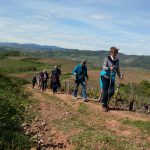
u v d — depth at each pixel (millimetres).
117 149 9141
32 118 12250
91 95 24125
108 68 14414
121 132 11117
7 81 19484
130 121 12445
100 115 13609
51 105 15188
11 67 131375
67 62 174625
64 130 10672
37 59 190500
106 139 9609
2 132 9500
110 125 12086
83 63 18141
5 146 8938
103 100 14430
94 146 9227
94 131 10469
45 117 12531
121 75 14883
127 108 16359
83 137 9781
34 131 10555
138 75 101688
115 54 14430
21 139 9344
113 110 14805
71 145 9406
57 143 9555
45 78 31078
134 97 19547
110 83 14391
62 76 74688
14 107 12414
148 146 9711
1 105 11531
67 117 12672
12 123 10516
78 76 18375
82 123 11812
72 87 30984
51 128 10977
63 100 17594
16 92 17797
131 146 9469
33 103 15281
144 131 11344
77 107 15367
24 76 95812
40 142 9539
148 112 16234
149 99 19531
